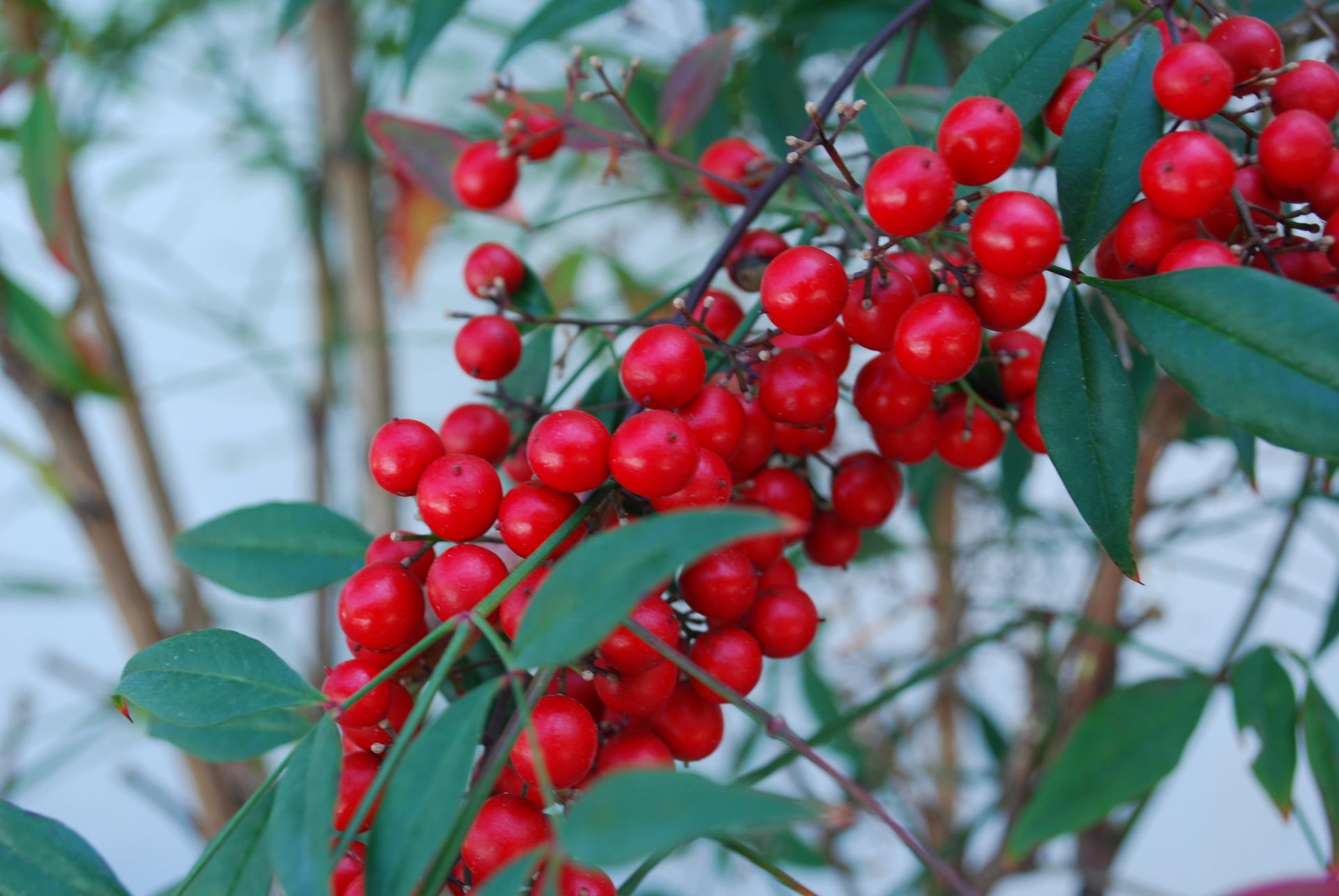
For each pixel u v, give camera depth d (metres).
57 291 0.57
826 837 0.48
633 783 0.25
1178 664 0.35
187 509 0.72
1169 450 0.43
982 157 0.28
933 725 0.48
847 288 0.29
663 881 0.51
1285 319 0.27
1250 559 0.55
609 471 0.28
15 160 0.42
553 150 0.34
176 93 0.52
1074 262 0.29
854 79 0.31
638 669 0.28
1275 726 0.33
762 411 0.30
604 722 0.30
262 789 0.28
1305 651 0.58
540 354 0.33
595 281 0.59
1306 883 0.31
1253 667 0.33
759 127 0.38
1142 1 0.31
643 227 0.53
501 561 0.29
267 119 0.52
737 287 0.32
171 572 0.44
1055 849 0.43
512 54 0.34
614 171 0.34
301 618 0.61
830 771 0.27
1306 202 0.29
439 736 0.27
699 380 0.29
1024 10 0.38
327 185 0.49
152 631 0.42
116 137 0.47
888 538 0.44
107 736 0.48
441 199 0.35
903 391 0.30
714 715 0.30
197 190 0.67
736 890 0.52
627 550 0.26
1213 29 0.30
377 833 0.26
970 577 0.44
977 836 0.47
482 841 0.28
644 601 0.28
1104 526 0.28
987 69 0.30
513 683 0.27
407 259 0.46
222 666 0.28
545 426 0.28
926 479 0.38
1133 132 0.29
